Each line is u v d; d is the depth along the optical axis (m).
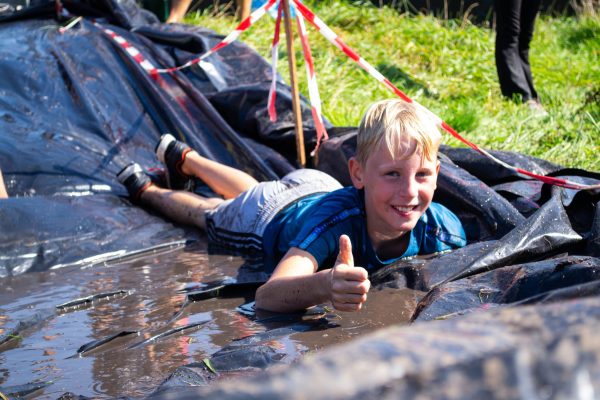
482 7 10.52
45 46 5.05
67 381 1.93
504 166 3.51
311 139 4.45
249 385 0.46
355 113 5.79
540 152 5.15
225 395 0.45
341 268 2.19
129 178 3.98
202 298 2.67
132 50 5.04
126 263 3.28
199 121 4.64
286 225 3.23
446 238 2.97
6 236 3.25
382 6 10.00
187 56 5.20
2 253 3.18
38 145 4.21
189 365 1.92
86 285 2.93
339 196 2.83
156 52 5.16
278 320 2.38
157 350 2.14
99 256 3.31
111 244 3.42
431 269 2.71
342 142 4.00
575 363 0.44
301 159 4.21
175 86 4.86
